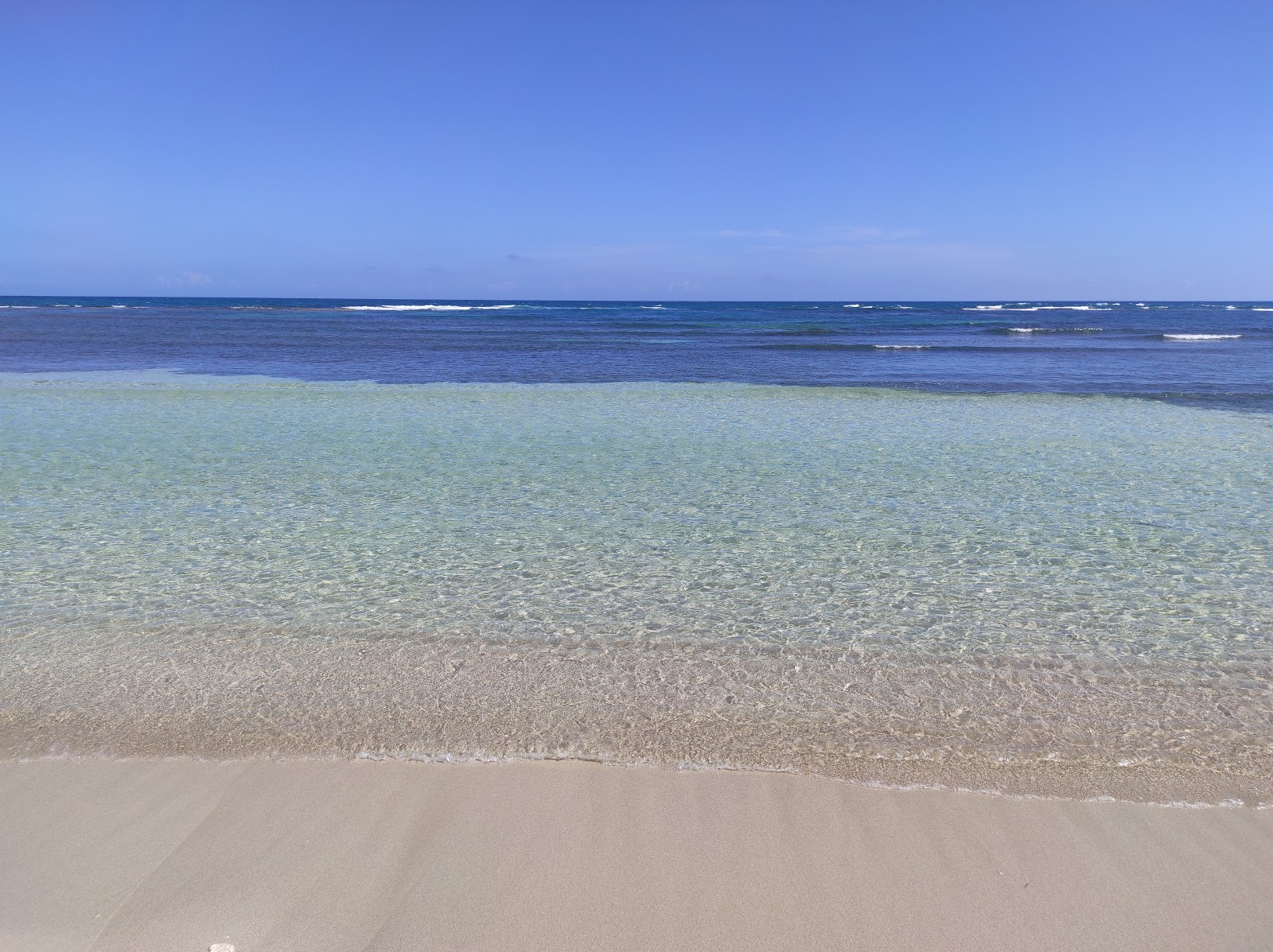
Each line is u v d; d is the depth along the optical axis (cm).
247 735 406
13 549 725
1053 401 1770
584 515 854
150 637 535
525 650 519
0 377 2106
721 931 279
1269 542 761
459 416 1523
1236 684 475
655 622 569
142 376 2180
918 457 1164
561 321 6819
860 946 275
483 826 333
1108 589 638
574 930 278
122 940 272
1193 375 2341
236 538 764
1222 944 279
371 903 290
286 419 1460
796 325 5984
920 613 588
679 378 2269
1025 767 384
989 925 285
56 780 365
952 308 13050
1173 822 343
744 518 847
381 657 506
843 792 362
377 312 9156
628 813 344
